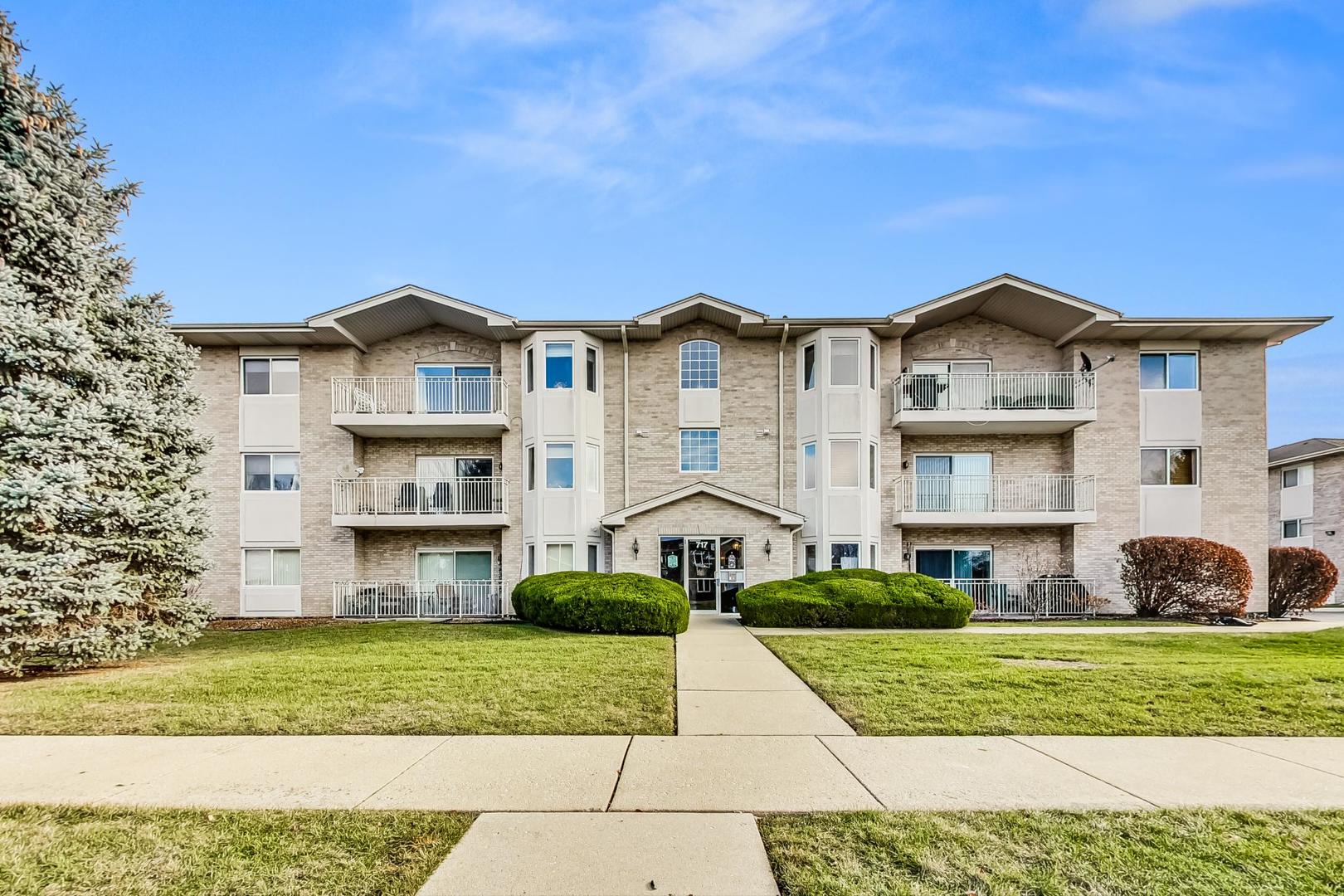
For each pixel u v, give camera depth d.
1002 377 18.62
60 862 3.61
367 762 5.20
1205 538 18.19
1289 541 29.78
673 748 5.53
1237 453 18.36
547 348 18.31
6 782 4.80
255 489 18.53
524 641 11.59
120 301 11.10
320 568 18.30
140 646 10.24
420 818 4.14
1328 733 5.89
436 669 8.81
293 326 17.77
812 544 17.89
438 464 19.59
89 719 6.47
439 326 19.53
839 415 17.88
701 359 19.02
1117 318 17.42
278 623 16.48
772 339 18.97
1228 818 4.07
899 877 3.40
